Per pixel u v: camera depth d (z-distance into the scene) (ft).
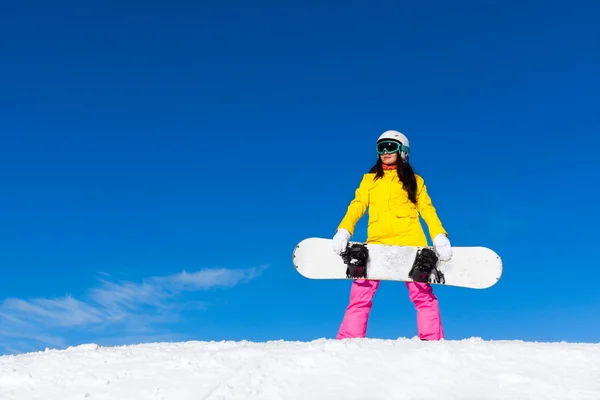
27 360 13.79
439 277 17.99
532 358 12.69
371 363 12.38
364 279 17.99
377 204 18.71
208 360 12.89
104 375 12.36
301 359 12.57
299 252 18.93
